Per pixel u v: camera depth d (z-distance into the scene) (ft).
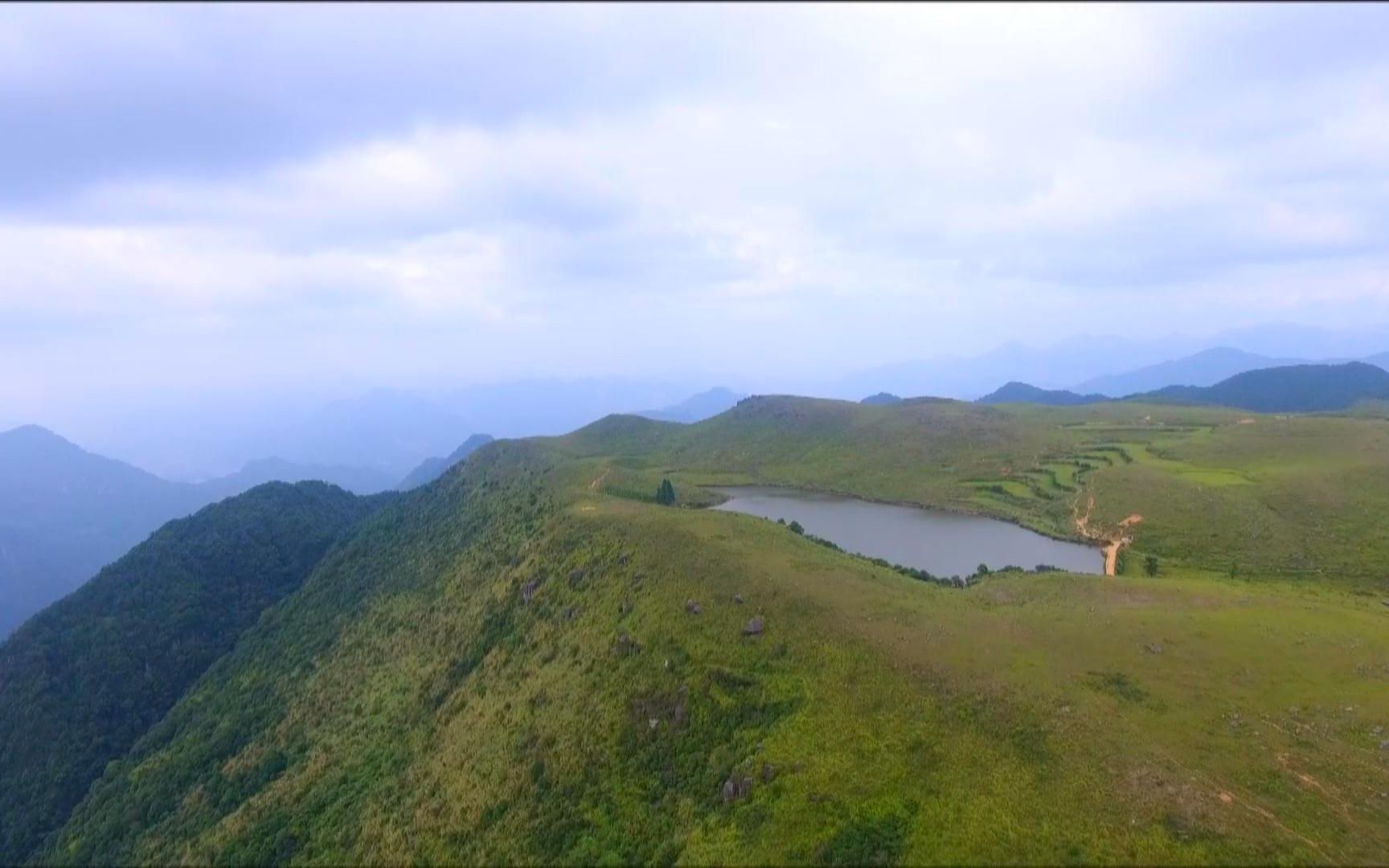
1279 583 357.00
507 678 334.85
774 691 234.58
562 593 371.76
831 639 248.11
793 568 311.47
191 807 404.57
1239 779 165.37
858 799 182.39
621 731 253.24
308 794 345.92
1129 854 147.64
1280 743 178.40
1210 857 144.25
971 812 167.22
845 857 167.63
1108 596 289.94
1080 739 180.96
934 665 222.69
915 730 198.39
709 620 282.36
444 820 262.88
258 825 337.72
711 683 250.37
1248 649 228.02
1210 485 488.44
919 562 431.84
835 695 221.87
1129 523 463.01
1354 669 213.66
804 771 197.47
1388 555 366.43
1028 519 524.93
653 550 355.56
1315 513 422.41
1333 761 170.91
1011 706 197.77
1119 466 576.61
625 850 209.97
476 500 648.38
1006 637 241.76
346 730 393.09
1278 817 153.79
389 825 281.54
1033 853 152.66
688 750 233.76
